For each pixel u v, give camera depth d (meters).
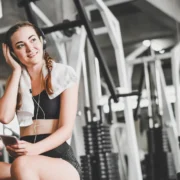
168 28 6.49
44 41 2.13
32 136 1.99
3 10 5.44
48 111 2.00
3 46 2.10
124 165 5.08
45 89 2.01
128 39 6.72
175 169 5.30
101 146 3.71
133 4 6.43
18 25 2.05
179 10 6.36
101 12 4.32
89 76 5.57
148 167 5.04
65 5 5.33
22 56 2.03
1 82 5.85
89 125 3.77
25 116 2.02
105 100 6.20
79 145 4.80
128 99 4.33
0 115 2.00
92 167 3.69
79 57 3.98
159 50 6.47
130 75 6.04
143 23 6.57
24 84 2.05
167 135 5.61
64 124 1.96
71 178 1.90
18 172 1.76
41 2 5.36
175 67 5.08
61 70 2.04
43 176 1.81
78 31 4.05
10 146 1.83
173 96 6.42
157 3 6.27
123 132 5.75
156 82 5.76
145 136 6.23
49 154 1.94
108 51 6.98
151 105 5.69
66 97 2.00
